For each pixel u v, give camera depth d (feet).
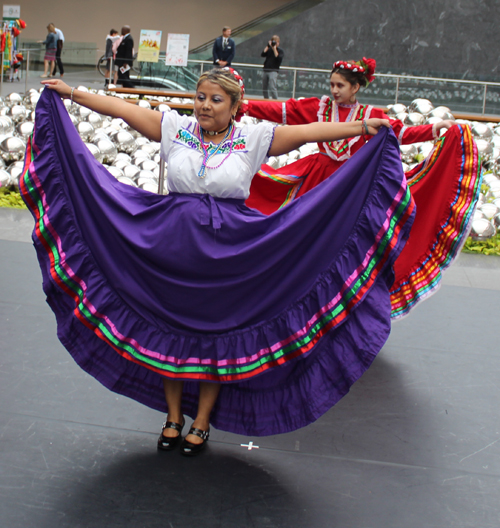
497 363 12.68
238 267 8.65
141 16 81.41
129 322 8.79
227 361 8.73
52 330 12.81
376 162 8.91
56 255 8.86
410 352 13.01
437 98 45.91
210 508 8.05
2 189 23.24
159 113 9.00
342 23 62.28
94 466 8.74
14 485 8.21
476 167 11.96
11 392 10.43
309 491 8.50
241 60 53.62
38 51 49.88
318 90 46.09
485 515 8.17
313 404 8.82
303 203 8.95
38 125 8.95
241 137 8.89
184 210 8.68
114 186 9.27
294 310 8.77
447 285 17.20
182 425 9.39
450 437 9.98
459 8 60.23
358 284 8.73
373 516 8.07
